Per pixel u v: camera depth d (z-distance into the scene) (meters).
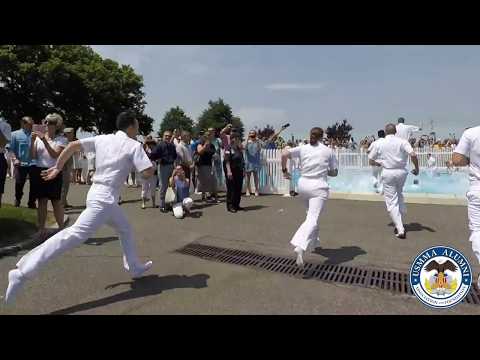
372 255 5.67
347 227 7.50
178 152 10.21
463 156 4.18
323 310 3.87
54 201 6.86
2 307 3.95
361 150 14.80
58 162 4.28
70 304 4.04
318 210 5.17
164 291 4.38
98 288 4.47
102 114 40.75
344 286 4.50
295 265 5.30
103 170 4.20
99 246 6.22
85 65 37.69
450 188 14.44
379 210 9.27
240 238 6.78
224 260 5.58
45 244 3.94
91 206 4.10
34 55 34.91
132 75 42.84
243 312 3.84
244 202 10.75
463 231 7.00
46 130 6.61
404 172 6.53
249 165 12.08
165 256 5.79
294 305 3.99
